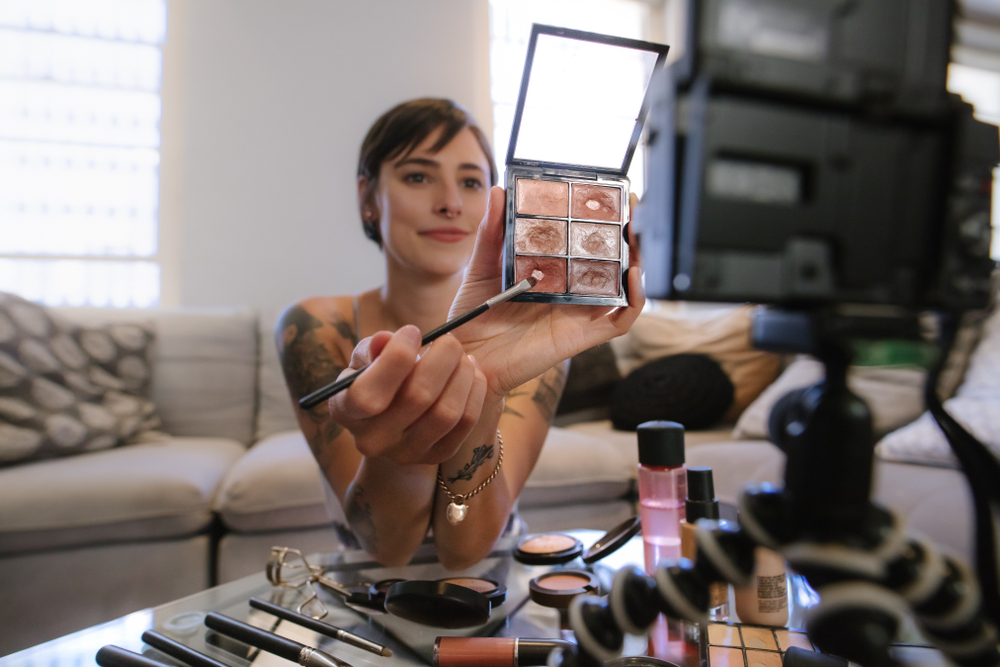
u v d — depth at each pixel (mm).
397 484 681
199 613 644
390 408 426
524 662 499
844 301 238
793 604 566
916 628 263
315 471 1436
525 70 460
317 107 2490
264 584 721
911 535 242
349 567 750
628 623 300
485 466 689
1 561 1268
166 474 1391
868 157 241
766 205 234
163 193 2418
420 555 794
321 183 2486
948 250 242
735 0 238
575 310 527
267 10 2455
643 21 2924
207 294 2389
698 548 280
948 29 252
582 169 508
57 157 2309
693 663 500
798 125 238
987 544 248
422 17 2600
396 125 913
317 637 578
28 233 2273
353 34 2531
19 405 1526
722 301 229
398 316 998
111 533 1315
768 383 1827
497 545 811
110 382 1802
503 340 534
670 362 1870
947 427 258
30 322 1670
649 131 256
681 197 232
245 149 2424
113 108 2375
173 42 2438
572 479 1542
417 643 559
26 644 1268
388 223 930
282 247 2447
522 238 486
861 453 238
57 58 2324
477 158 939
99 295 2346
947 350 258
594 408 2066
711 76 230
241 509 1383
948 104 248
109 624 632
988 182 248
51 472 1371
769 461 1225
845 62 244
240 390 2064
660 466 637
